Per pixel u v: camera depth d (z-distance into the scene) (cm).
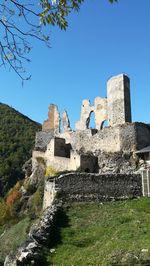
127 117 4656
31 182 4884
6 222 4084
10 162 8075
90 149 4562
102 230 2062
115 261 1480
